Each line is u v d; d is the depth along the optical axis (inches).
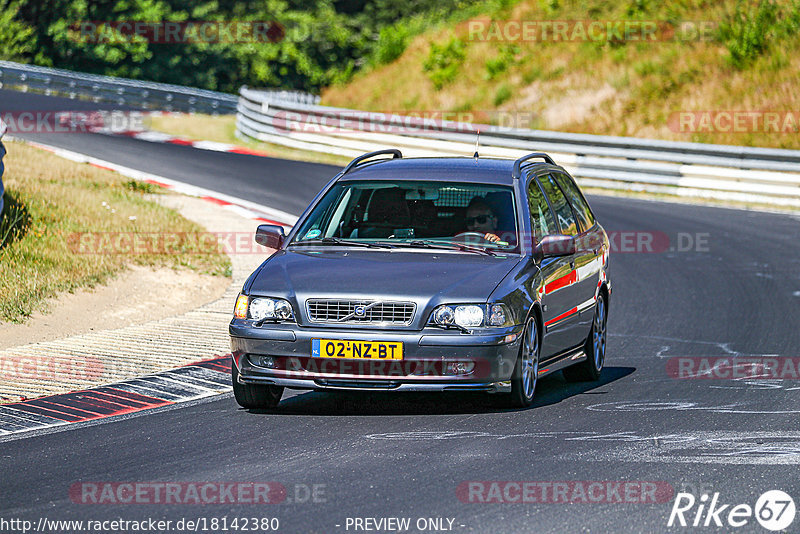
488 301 1069.8
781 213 3196.4
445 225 1200.8
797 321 1748.3
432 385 1058.1
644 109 4439.0
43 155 3378.4
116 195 2691.9
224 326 1631.4
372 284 1080.2
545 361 1197.1
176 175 3415.4
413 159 1333.7
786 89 4237.2
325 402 1181.7
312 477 883.4
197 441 1008.9
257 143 4667.8
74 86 6117.1
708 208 3277.6
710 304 1908.2
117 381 1285.7
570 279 1253.1
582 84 4741.6
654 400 1200.8
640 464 920.9
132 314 1711.4
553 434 1026.1
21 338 1514.5
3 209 2123.5
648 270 2274.9
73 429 1060.5
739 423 1080.8
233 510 797.2
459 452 958.4
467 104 4980.3
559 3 5369.1
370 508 800.3
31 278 1754.4
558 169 1401.3
